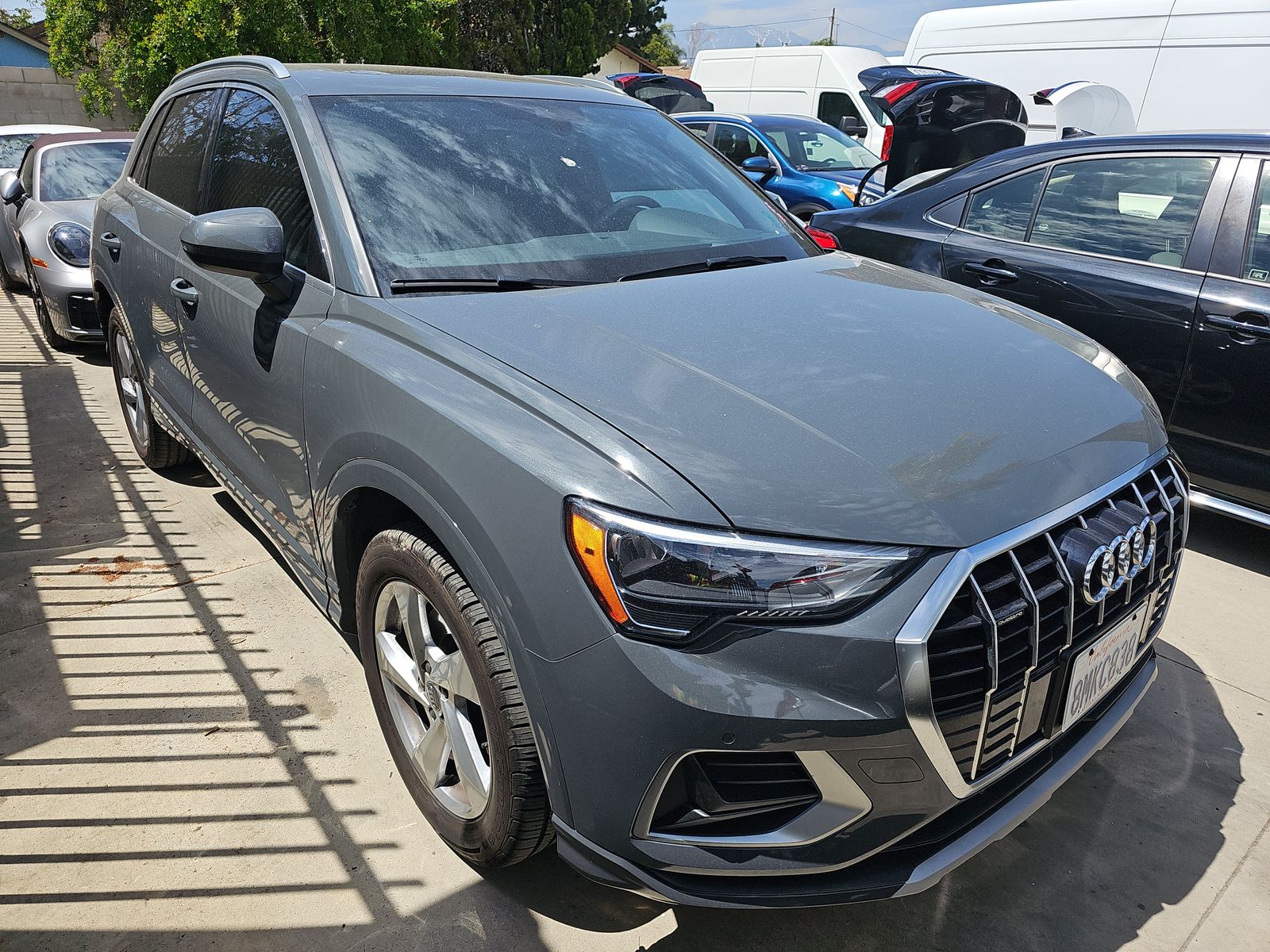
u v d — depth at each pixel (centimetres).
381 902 200
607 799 158
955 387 191
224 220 224
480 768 190
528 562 160
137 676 276
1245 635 311
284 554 270
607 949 190
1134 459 192
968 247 427
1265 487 343
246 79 297
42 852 212
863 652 148
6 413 516
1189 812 231
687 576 149
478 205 244
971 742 159
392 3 1492
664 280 240
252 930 193
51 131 902
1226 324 343
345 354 207
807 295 238
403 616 205
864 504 155
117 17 1552
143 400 398
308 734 252
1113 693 203
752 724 148
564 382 177
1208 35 804
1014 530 161
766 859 158
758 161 845
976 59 986
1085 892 206
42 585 329
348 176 236
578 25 2350
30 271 615
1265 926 197
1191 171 368
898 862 164
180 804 226
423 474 179
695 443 162
